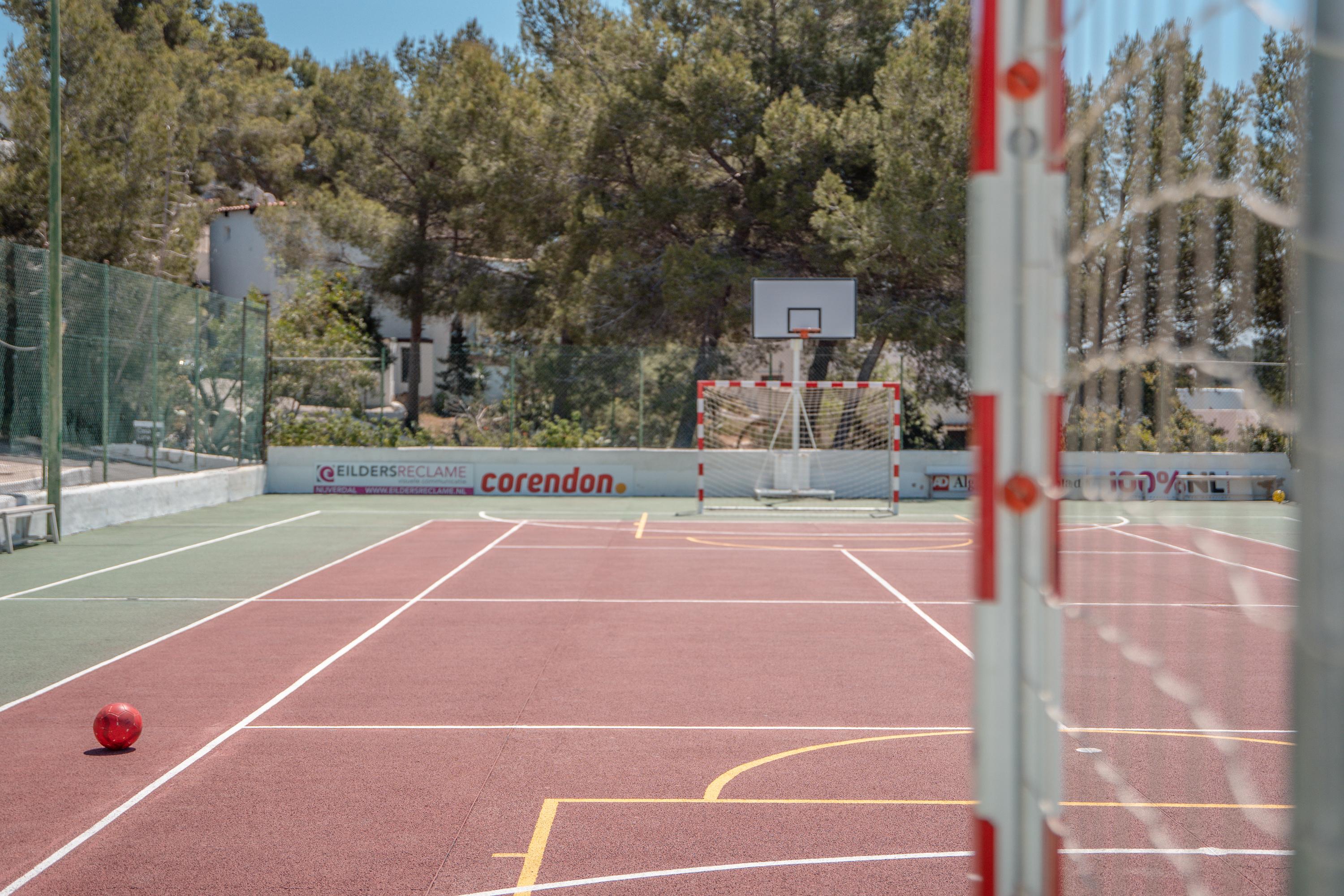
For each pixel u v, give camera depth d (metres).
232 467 26.30
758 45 30.98
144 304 22.19
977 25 1.80
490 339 40.59
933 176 25.97
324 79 42.28
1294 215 1.28
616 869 5.02
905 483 27.55
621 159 32.16
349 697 8.23
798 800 5.98
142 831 5.50
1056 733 1.82
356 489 27.81
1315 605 1.25
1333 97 1.17
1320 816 1.26
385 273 37.66
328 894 4.74
